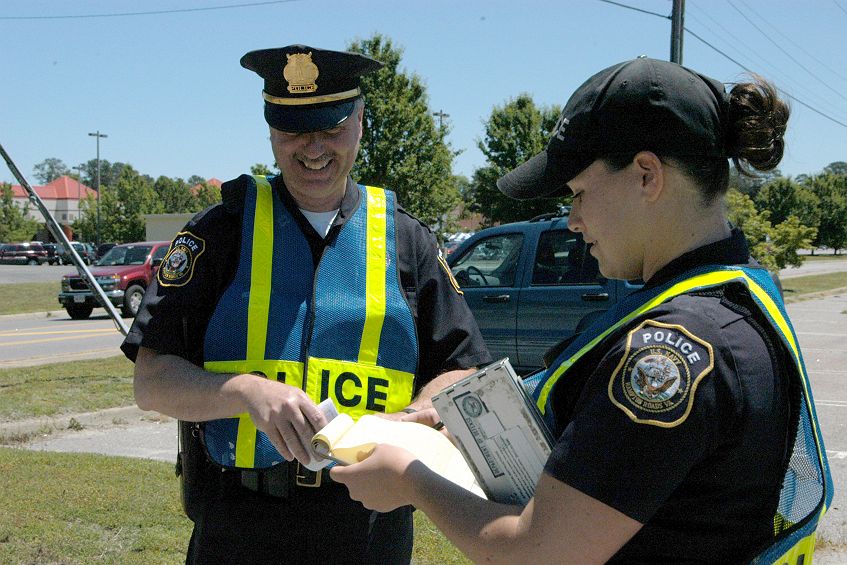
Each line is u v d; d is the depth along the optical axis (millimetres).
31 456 5285
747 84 1233
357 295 2062
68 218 104562
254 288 2010
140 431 6402
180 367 1921
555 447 1127
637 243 1226
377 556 2072
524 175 1328
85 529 3967
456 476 1357
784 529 1164
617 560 1131
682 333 1091
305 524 2010
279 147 2062
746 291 1151
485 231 7555
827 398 8445
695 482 1097
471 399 1244
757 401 1093
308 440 1707
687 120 1157
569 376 1216
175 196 85000
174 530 3984
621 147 1180
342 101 2039
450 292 2217
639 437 1053
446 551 3809
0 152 4777
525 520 1122
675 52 13180
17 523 3988
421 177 22125
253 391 1755
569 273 6887
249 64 2066
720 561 1120
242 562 2033
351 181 2223
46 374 8500
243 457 1977
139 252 17688
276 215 2086
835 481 5359
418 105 22203
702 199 1197
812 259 58906
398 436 1418
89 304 17297
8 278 35750
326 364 2002
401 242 2168
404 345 2098
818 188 66250
